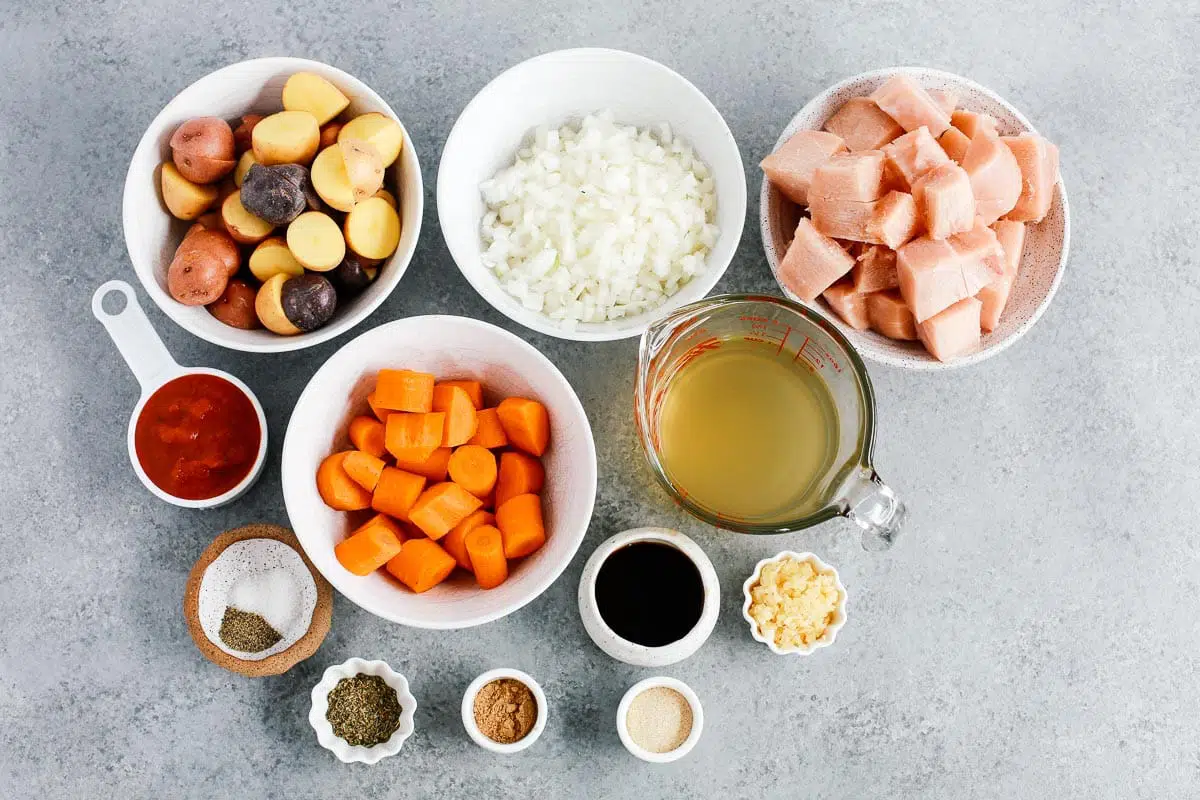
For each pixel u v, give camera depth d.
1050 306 0.89
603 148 0.83
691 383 0.82
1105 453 0.88
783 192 0.83
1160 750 0.87
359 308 0.80
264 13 0.88
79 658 0.85
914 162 0.79
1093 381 0.89
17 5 0.87
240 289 0.80
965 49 0.90
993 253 0.81
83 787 0.84
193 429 0.82
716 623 0.86
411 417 0.79
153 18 0.87
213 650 0.80
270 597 0.82
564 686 0.85
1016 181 0.81
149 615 0.85
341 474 0.80
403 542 0.80
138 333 0.82
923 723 0.86
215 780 0.84
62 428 0.86
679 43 0.89
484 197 0.84
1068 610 0.88
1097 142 0.89
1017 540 0.88
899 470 0.88
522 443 0.81
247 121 0.81
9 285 0.86
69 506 0.85
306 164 0.80
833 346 0.79
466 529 0.80
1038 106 0.90
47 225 0.86
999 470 0.88
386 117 0.80
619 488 0.86
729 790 0.85
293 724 0.85
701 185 0.84
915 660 0.87
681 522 0.86
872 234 0.79
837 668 0.86
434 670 0.85
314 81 0.79
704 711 0.85
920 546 0.87
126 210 0.78
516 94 0.82
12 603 0.85
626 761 0.85
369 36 0.88
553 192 0.83
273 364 0.86
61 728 0.85
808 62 0.89
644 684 0.82
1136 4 0.89
